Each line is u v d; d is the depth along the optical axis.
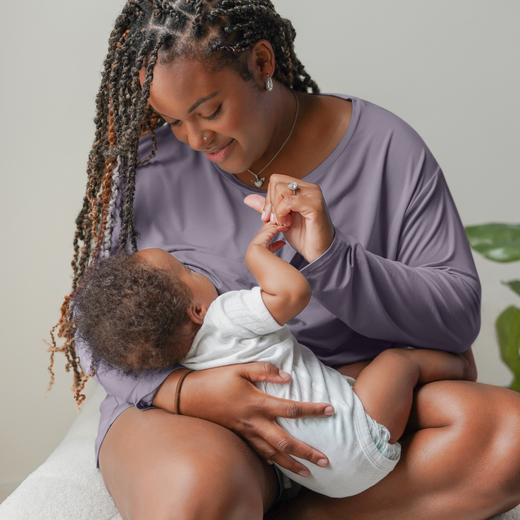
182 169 1.34
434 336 1.16
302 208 0.99
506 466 0.98
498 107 2.26
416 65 2.22
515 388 2.09
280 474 1.07
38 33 2.03
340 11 2.17
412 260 1.25
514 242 1.95
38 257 2.12
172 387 0.99
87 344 1.02
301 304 0.97
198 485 0.82
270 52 1.09
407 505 1.01
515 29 2.20
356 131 1.27
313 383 1.00
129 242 1.28
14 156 2.07
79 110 2.07
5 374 2.15
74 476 1.21
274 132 1.23
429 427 1.06
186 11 0.99
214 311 1.00
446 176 2.31
